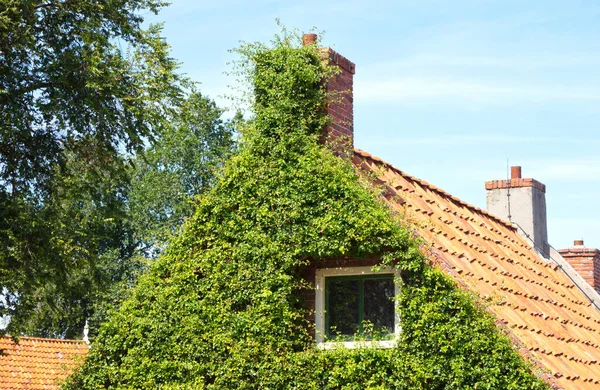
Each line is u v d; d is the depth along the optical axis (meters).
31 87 23.48
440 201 18.73
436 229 16.73
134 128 24.81
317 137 15.50
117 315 15.44
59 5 23.95
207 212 15.41
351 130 17.09
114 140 24.89
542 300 17.72
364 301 14.49
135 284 15.95
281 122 15.51
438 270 13.62
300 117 15.58
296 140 15.28
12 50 23.12
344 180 14.61
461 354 13.23
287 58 15.99
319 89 16.09
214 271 15.04
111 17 24.88
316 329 14.61
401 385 13.46
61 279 24.38
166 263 15.47
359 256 14.37
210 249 15.23
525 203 22.66
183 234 15.47
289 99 15.68
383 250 14.17
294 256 14.77
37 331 45.09
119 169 25.42
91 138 24.52
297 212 14.71
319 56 16.48
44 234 23.39
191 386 14.58
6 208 22.95
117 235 54.72
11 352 32.94
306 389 13.99
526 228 22.44
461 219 18.72
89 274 25.20
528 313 16.16
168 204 55.44
